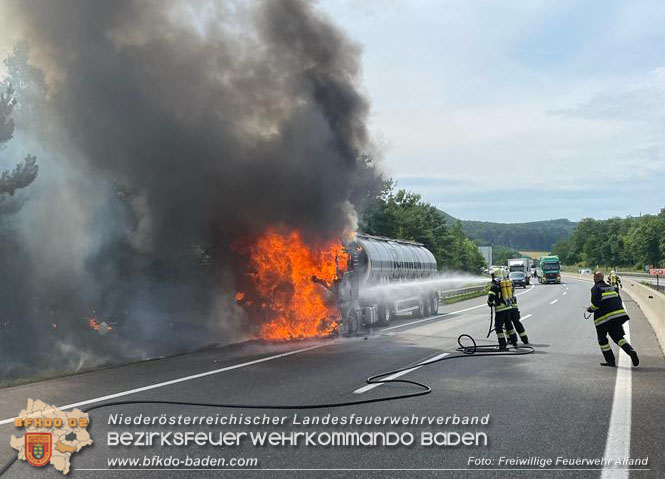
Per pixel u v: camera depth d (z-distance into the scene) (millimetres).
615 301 12312
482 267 81562
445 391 9531
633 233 157125
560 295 45812
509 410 8188
